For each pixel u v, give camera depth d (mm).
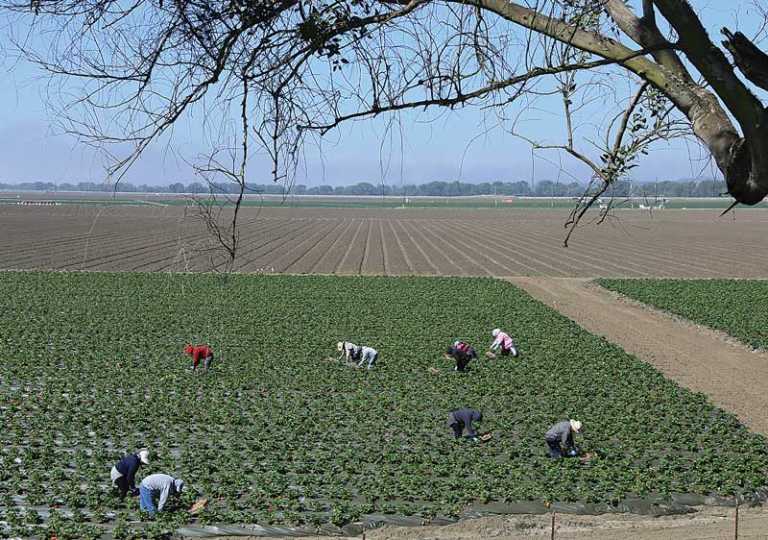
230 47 4176
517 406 25594
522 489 18234
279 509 17359
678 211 182000
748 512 17984
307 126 4414
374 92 4406
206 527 16297
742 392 28406
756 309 44781
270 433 22578
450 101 4402
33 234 91000
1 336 34906
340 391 27188
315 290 50625
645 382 28891
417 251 81312
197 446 21406
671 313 44375
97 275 55469
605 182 4898
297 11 4262
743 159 4129
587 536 16391
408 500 18031
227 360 31109
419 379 28734
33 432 22328
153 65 4078
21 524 16266
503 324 39594
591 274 63688
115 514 16781
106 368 29719
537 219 145750
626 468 20141
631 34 4266
